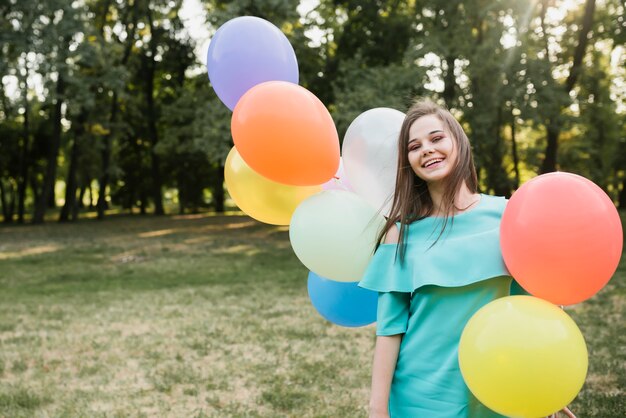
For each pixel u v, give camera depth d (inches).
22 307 295.4
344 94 515.5
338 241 79.8
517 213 59.7
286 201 90.4
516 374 55.6
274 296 308.7
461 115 558.6
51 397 166.6
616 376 168.4
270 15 500.4
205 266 429.7
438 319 63.4
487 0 538.0
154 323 254.2
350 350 206.2
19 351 215.5
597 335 211.0
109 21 969.5
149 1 940.6
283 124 77.9
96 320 262.8
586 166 861.8
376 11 681.0
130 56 986.1
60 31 661.9
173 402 162.4
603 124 812.6
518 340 55.8
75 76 737.6
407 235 66.9
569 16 657.6
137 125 1118.4
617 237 58.9
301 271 391.9
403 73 494.6
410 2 694.5
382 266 67.6
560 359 55.7
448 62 539.8
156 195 1104.2
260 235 660.7
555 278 58.7
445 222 65.4
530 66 509.7
